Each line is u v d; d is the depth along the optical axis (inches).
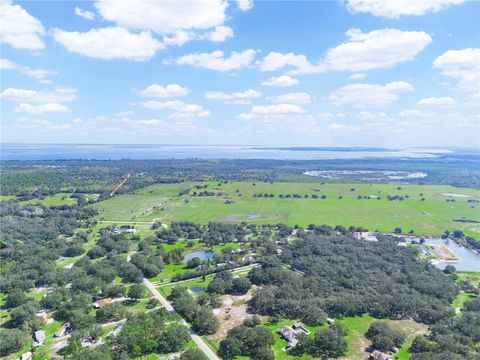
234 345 5757.9
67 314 6850.4
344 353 5876.0
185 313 6924.2
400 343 6092.5
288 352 5876.0
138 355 5605.3
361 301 7347.4
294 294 7628.0
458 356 5428.2
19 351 5812.0
